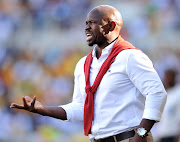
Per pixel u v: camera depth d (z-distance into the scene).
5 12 44.69
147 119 9.73
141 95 10.32
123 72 10.20
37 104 10.82
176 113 17.72
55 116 11.12
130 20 41.50
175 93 17.81
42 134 33.66
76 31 43.12
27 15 44.66
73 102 11.50
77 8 44.25
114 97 10.23
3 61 42.09
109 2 41.81
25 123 34.78
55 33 43.31
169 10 43.12
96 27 10.64
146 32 41.66
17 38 43.50
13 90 40.09
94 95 10.52
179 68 38.06
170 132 17.91
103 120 10.34
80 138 32.12
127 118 10.16
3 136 34.78
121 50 10.37
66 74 40.66
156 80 9.95
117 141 10.21
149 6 43.28
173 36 41.44
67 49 41.91
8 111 36.47
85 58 11.23
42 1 45.09
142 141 9.70
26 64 41.56
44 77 40.62
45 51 42.28
